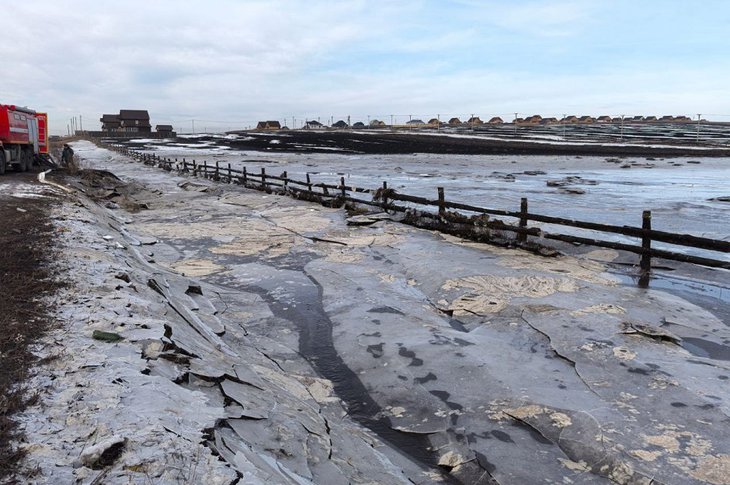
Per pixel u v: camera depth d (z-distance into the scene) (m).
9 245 7.82
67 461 2.66
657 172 39.22
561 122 180.12
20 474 2.48
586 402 4.98
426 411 5.15
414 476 4.20
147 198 23.59
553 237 11.04
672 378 5.33
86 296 5.61
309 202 20.30
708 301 7.94
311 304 8.66
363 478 3.76
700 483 3.77
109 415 3.15
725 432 4.38
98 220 13.15
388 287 9.34
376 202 16.77
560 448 4.37
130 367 3.88
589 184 29.16
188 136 145.00
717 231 14.74
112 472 2.58
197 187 27.17
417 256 11.11
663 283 8.91
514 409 4.95
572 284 8.70
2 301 5.17
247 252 12.60
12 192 15.22
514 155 63.97
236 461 2.99
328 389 5.74
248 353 6.41
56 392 3.39
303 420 4.29
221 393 4.07
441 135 115.75
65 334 4.43
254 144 94.25
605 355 5.93
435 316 7.77
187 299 8.02
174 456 2.77
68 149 29.81
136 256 10.24
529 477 4.06
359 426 5.02
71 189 18.17
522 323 7.09
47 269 6.56
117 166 45.97
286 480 3.07
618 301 7.82
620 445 4.25
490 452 4.40
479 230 12.56
